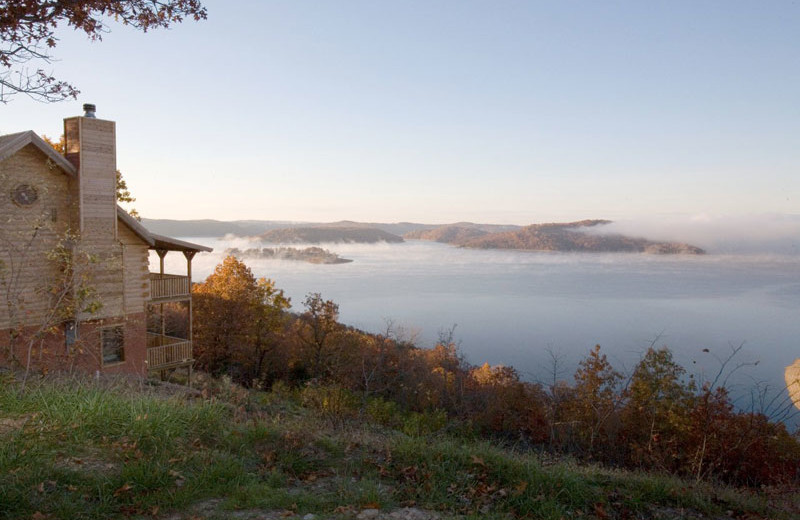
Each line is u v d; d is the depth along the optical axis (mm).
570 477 6574
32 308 17281
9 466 5355
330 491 5914
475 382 34125
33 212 17719
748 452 13781
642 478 7383
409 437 8180
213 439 6980
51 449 6004
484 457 7082
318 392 14883
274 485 5922
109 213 19469
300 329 42969
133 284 21359
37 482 5156
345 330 40656
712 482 8516
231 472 5938
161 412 7062
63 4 9477
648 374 24438
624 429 21750
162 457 6000
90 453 6066
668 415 21625
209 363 38344
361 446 7652
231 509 5191
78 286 12258
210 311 39000
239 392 11797
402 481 6430
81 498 5035
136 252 21547
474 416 23250
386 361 27750
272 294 41875
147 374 21922
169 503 5152
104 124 19250
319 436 7828
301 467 6570
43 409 7035
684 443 20266
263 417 8641
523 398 24594
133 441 6391
